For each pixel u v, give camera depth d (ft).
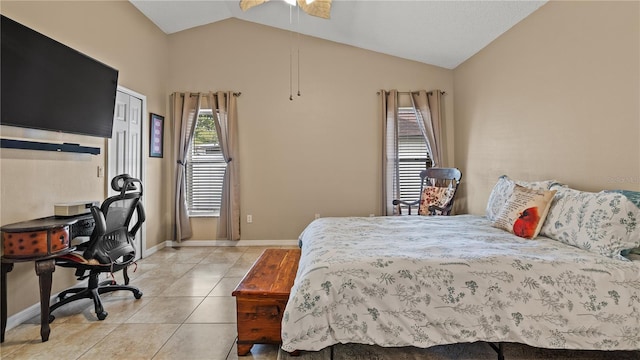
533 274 5.23
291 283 6.48
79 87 8.98
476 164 12.73
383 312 5.16
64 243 7.22
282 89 14.82
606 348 4.97
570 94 8.02
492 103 11.55
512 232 7.53
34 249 6.69
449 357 5.91
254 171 14.85
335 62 14.79
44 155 8.21
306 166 14.85
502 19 10.06
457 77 14.34
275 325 6.07
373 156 14.83
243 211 14.88
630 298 5.07
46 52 7.89
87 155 9.76
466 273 5.28
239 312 6.07
